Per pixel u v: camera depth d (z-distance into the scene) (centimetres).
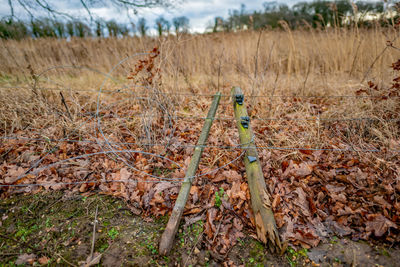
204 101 427
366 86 400
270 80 500
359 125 316
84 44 748
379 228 190
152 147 302
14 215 212
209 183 246
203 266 178
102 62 706
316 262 178
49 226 204
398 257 176
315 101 419
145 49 450
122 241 194
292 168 251
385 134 298
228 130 340
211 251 187
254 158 226
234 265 179
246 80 512
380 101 338
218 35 677
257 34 673
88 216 215
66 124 321
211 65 609
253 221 205
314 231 197
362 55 509
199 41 657
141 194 234
